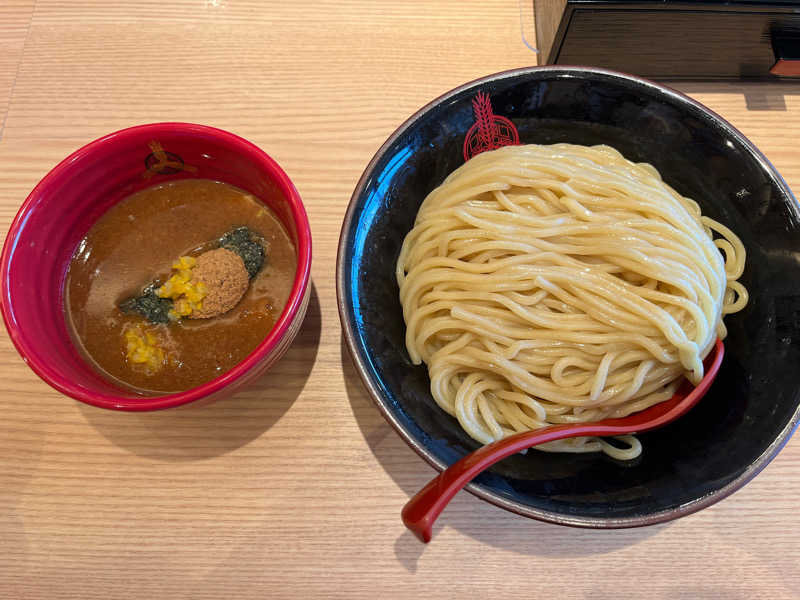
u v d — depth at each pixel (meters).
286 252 0.32
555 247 0.33
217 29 0.43
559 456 0.32
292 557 0.31
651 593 0.30
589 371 0.33
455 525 0.31
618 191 0.34
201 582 0.30
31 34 0.42
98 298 0.31
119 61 0.42
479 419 0.33
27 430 0.33
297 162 0.39
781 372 0.29
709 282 0.33
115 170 0.31
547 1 0.40
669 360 0.31
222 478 0.32
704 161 0.34
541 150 0.35
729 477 0.27
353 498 0.32
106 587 0.30
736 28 0.37
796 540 0.31
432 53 0.43
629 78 0.33
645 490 0.28
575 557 0.31
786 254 0.31
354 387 0.34
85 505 0.32
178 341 0.30
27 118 0.40
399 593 0.30
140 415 0.34
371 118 0.41
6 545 0.31
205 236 0.32
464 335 0.33
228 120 0.40
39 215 0.29
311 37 0.43
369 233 0.32
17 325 0.27
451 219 0.34
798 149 0.40
